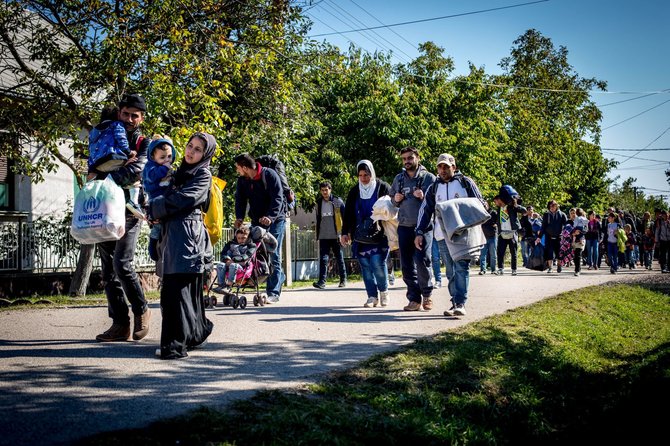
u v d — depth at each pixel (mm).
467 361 5305
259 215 9430
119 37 11594
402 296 10883
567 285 13266
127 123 5773
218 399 3863
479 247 7859
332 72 21188
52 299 10805
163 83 11758
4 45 12531
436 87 26891
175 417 3410
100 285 14328
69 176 15695
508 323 7309
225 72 13883
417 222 8422
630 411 5602
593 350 7406
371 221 8945
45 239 13328
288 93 18203
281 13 16469
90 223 5355
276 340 6102
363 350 5625
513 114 35938
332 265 22234
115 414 3504
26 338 6012
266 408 3705
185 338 5180
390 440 3635
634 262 23906
